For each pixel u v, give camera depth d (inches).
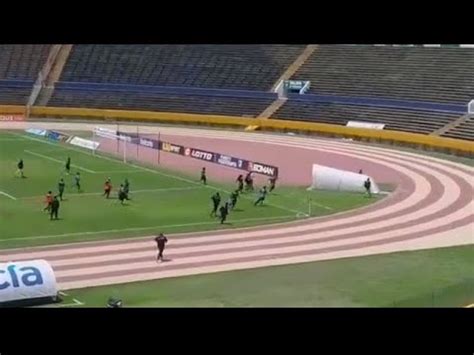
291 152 3344.0
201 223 2023.9
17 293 1343.5
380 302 1386.6
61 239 1838.1
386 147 3540.8
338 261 1704.0
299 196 2407.7
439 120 3644.2
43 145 3331.7
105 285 1491.1
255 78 4392.2
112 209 2159.2
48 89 4532.5
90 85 4532.5
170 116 4249.5
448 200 2390.5
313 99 4126.5
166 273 1582.2
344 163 3070.9
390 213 2204.7
